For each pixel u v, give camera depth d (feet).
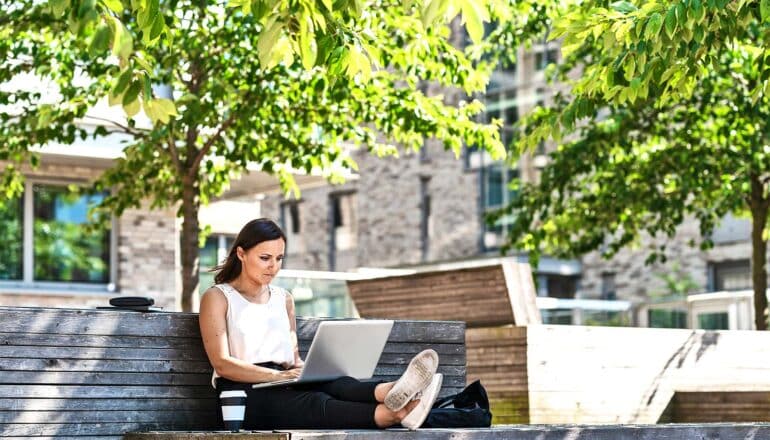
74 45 32.14
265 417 18.30
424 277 32.48
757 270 40.01
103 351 18.08
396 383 16.81
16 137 33.14
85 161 45.06
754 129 38.88
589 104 25.39
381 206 124.06
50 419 17.56
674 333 31.14
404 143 35.88
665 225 42.19
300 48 16.57
